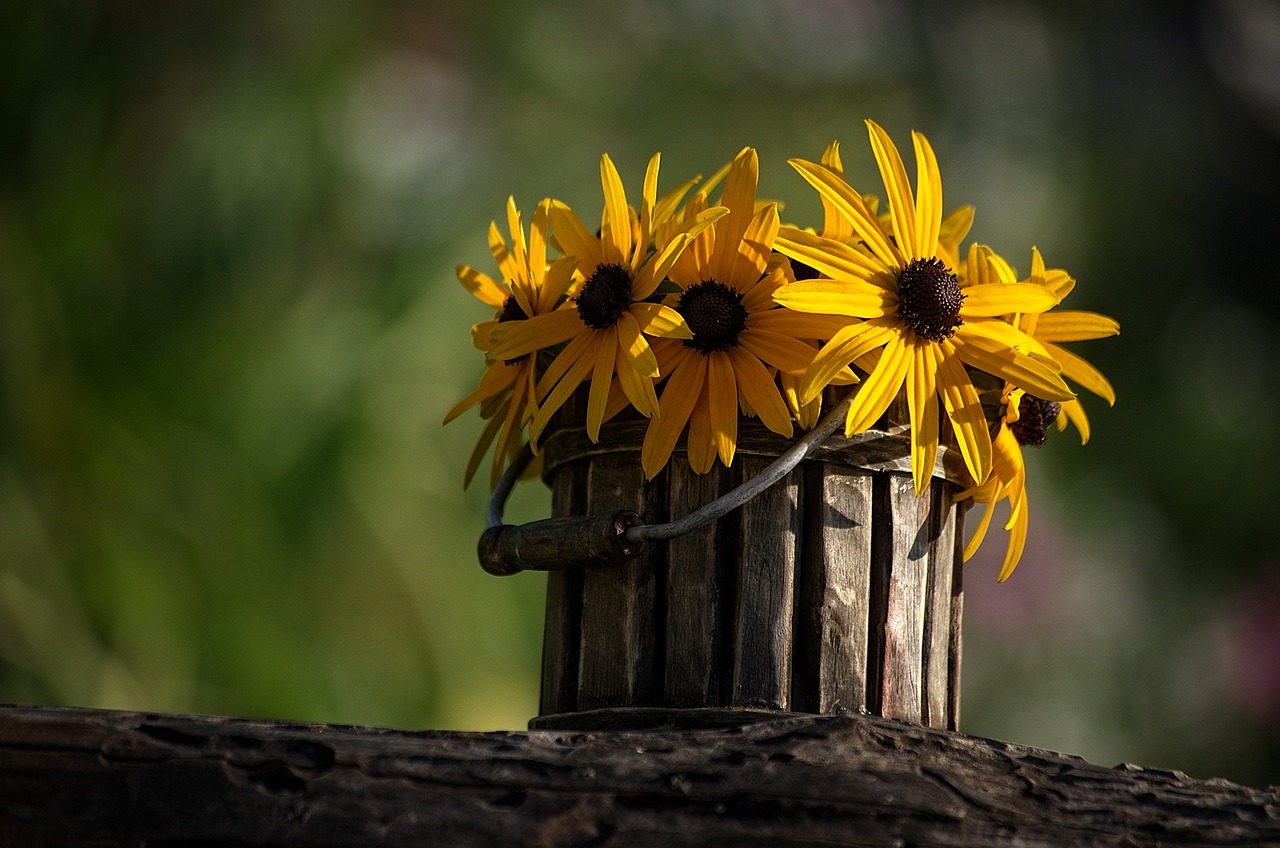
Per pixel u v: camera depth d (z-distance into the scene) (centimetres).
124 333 363
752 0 565
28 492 343
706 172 546
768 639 122
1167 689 595
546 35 516
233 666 354
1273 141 667
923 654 130
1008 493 138
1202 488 612
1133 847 106
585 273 129
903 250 125
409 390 393
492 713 389
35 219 360
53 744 104
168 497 356
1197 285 636
